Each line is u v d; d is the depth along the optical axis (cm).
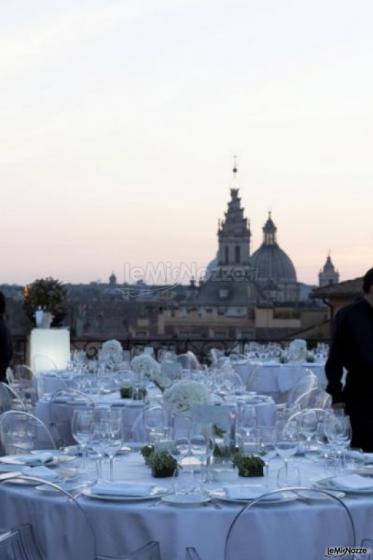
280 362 1492
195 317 7744
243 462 499
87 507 439
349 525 411
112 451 489
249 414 529
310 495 440
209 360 1923
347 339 663
